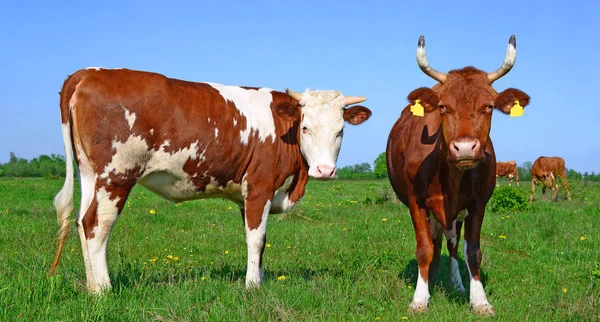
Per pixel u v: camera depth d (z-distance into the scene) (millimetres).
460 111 4949
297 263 7828
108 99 5305
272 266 7500
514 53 5227
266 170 6223
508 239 10039
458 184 5422
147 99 5457
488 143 5727
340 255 8320
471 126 4898
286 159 6359
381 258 7715
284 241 9656
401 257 8039
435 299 5922
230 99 6086
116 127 5336
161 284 5754
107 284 5363
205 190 6121
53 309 4703
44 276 5566
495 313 5398
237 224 11617
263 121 6219
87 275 5375
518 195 15430
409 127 6211
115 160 5371
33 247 8086
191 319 4719
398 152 6438
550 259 8422
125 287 5418
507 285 6785
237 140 6008
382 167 47969
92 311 4645
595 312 5184
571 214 14000
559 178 23703
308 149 6160
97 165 5344
